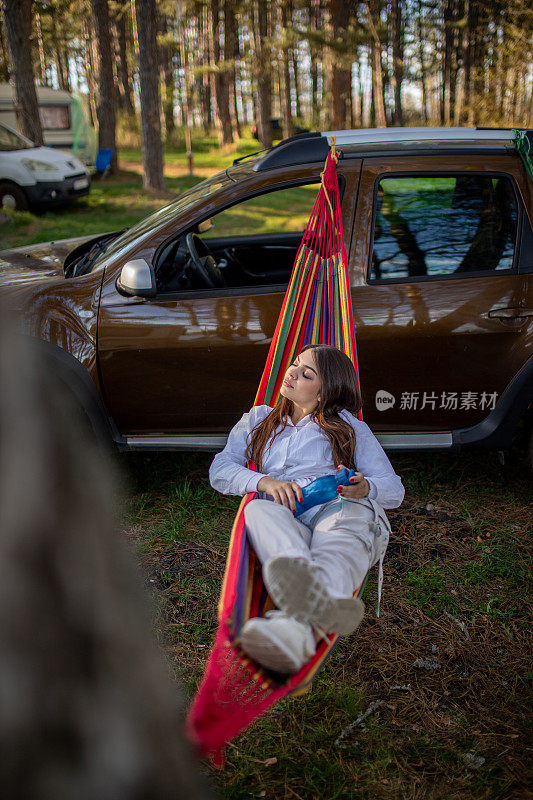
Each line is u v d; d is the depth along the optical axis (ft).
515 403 11.53
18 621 1.66
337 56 58.65
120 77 111.14
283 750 7.29
